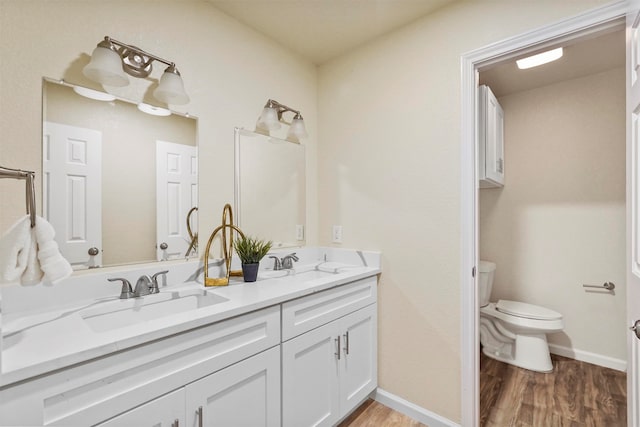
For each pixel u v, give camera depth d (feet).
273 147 6.43
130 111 4.44
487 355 8.29
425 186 5.63
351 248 6.71
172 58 4.87
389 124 6.13
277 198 6.49
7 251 2.46
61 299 3.71
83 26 4.01
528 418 5.73
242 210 5.84
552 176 8.30
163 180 4.77
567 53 6.84
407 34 5.90
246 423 3.77
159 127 4.74
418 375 5.70
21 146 3.55
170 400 3.05
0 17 3.44
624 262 7.38
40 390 2.32
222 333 3.50
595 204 7.72
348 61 6.85
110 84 4.01
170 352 3.05
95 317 3.62
